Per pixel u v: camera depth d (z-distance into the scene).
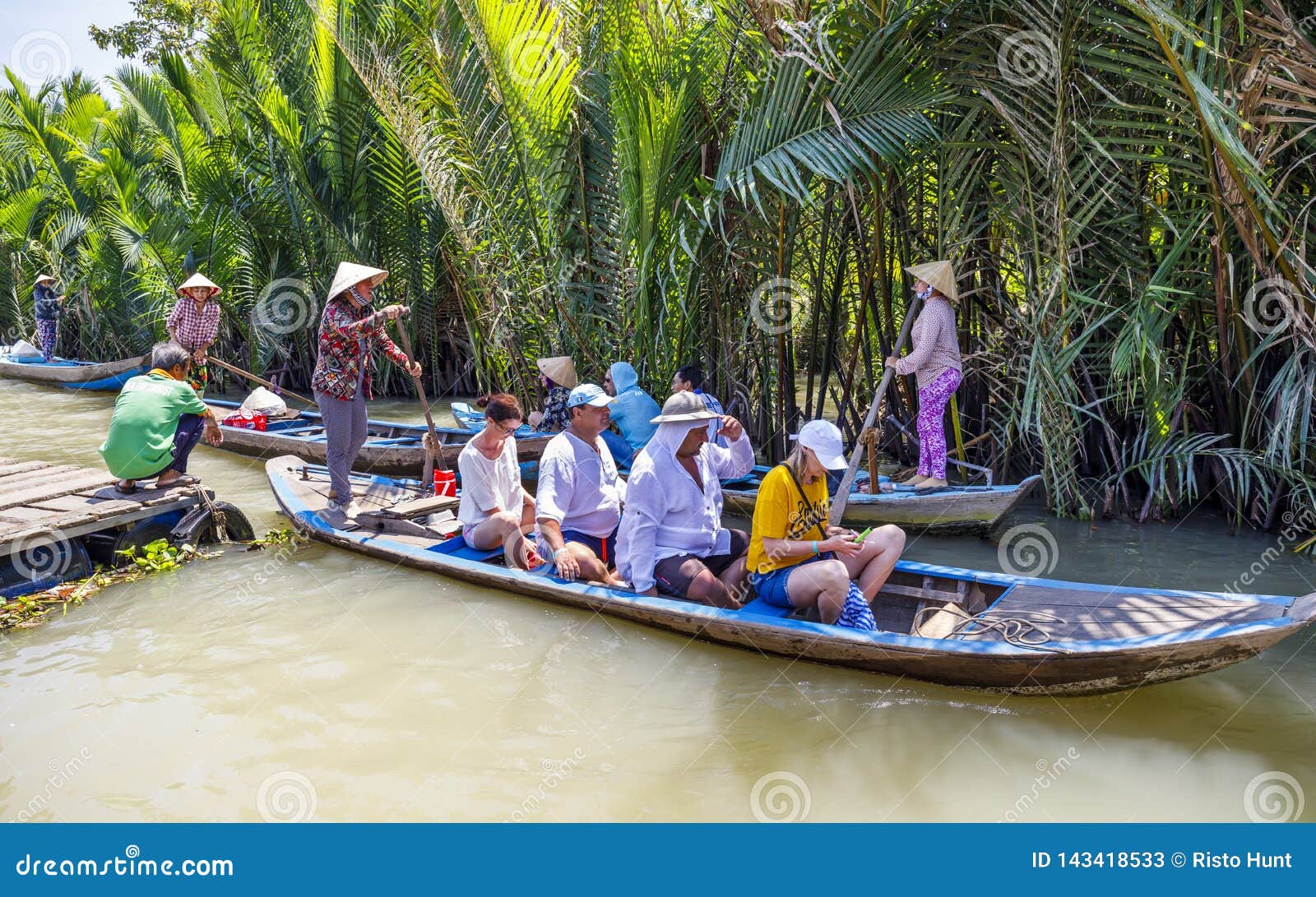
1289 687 3.96
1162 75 5.67
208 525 6.28
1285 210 5.44
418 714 3.97
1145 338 5.89
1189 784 3.35
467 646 4.61
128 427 6.05
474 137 7.75
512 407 5.58
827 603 4.25
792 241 7.72
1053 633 3.94
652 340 7.89
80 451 9.89
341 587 5.44
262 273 14.55
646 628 4.71
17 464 7.14
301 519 6.35
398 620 4.95
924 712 3.90
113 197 17.34
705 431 4.71
